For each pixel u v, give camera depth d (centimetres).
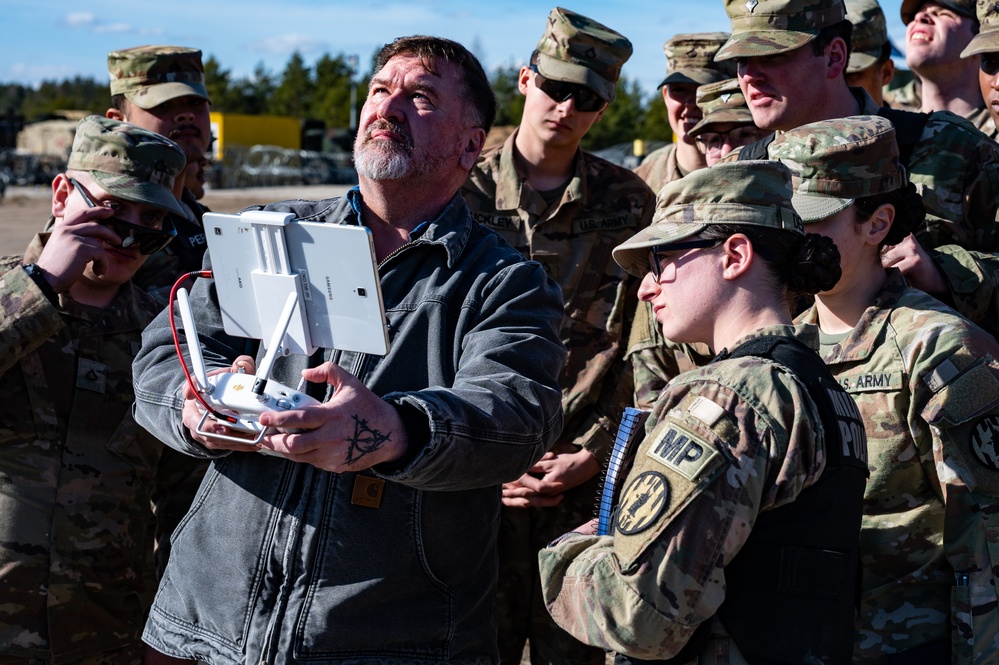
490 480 221
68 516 303
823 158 256
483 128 260
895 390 249
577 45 395
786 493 196
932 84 511
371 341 207
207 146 471
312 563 229
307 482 232
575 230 404
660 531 195
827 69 343
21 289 287
